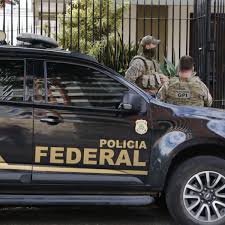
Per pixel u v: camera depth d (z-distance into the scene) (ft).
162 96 47.21
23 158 37.27
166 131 38.65
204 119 39.19
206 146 39.42
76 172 37.81
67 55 38.83
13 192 37.81
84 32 73.20
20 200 37.96
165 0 81.71
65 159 37.65
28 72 38.29
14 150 37.17
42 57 38.63
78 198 38.60
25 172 37.29
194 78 47.42
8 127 37.09
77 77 38.70
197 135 38.78
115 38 67.67
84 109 38.04
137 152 38.34
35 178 37.40
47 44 41.04
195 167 38.68
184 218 38.70
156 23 92.48
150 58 55.67
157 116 38.65
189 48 76.59
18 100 37.65
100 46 70.13
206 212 38.96
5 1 68.08
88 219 43.50
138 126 38.32
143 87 54.85
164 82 50.75
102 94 38.73
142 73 54.85
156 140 38.52
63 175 37.65
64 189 38.01
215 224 38.93
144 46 55.36
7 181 37.14
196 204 38.91
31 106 37.60
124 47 72.43
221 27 67.62
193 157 39.19
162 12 91.91
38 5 85.05
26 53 38.52
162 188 38.78
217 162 38.91
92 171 37.93
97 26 74.49
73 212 45.65
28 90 37.93
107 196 38.88
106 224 42.11
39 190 37.88
